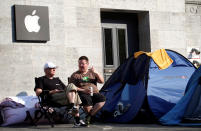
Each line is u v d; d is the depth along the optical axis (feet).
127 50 38.34
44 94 25.40
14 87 31.19
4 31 31.30
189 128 22.20
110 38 37.68
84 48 34.78
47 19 32.32
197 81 25.36
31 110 26.91
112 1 36.14
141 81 27.50
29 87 31.65
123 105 27.91
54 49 32.71
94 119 28.09
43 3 32.55
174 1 38.58
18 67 31.45
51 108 26.63
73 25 34.53
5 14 31.42
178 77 28.60
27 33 31.55
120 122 27.63
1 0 31.40
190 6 39.55
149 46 37.42
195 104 25.05
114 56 37.70
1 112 26.96
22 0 31.94
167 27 38.11
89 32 35.12
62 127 24.57
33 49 32.01
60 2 33.22
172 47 38.17
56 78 27.02
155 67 28.45
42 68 32.17
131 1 36.81
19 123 27.20
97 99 25.57
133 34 38.75
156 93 27.04
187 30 39.50
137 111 26.55
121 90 28.84
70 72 34.04
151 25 37.45
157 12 37.83
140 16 38.52
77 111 24.40
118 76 29.94
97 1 35.63
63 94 25.39
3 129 23.57
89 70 27.04
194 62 39.04
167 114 25.45
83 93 25.46
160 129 22.00
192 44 39.47
